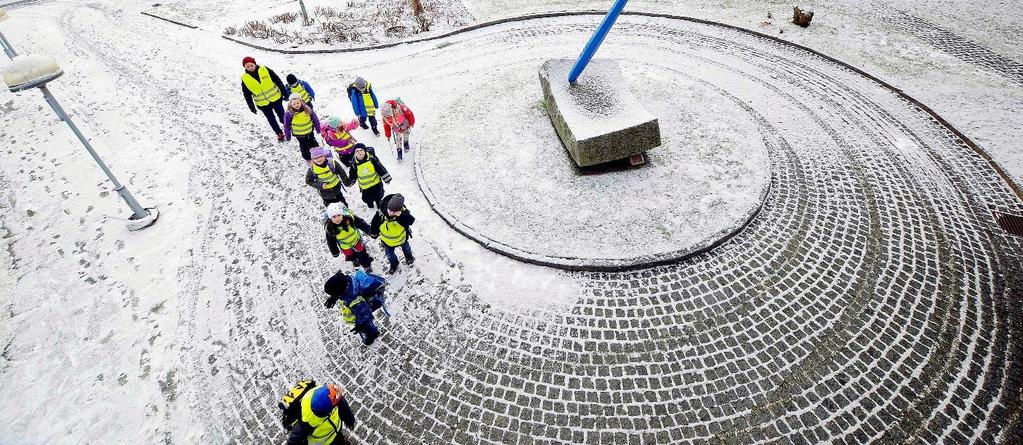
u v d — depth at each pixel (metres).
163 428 5.95
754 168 8.87
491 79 12.54
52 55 17.39
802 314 6.49
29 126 12.77
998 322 6.27
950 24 13.66
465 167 9.48
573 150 8.85
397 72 13.64
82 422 6.07
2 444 5.89
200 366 6.58
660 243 7.53
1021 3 14.31
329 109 12.25
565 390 5.86
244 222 8.91
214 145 11.24
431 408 5.80
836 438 5.24
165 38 17.81
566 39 14.55
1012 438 5.15
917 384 5.65
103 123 12.59
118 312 7.44
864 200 8.30
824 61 12.51
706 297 6.81
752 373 5.86
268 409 6.02
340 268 7.79
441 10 17.19
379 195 8.38
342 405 4.73
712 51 13.30
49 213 9.65
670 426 5.45
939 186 8.52
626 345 6.28
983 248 7.33
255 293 7.51
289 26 17.67
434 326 6.70
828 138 9.85
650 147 8.80
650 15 15.53
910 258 7.20
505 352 6.31
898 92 11.05
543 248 7.61
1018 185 8.38
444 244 7.97
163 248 8.55
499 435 5.51
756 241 7.62
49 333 7.22
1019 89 10.80
